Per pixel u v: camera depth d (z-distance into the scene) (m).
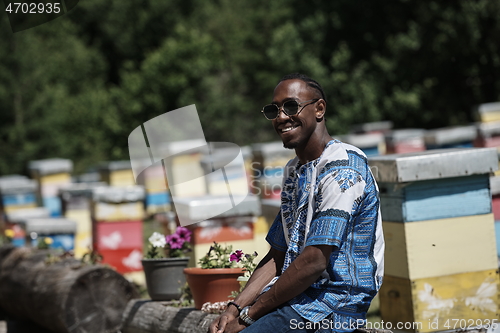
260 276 3.27
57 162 14.80
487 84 23.56
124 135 26.77
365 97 23.27
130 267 8.45
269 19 30.45
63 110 26.19
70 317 5.78
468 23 20.81
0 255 7.63
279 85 3.15
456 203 4.46
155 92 26.89
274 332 2.90
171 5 33.19
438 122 24.02
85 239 10.27
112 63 34.12
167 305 4.74
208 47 28.14
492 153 4.46
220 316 3.14
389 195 4.47
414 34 22.45
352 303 2.94
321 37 25.91
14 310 7.32
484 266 4.51
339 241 2.83
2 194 12.98
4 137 24.92
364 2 25.38
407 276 4.37
